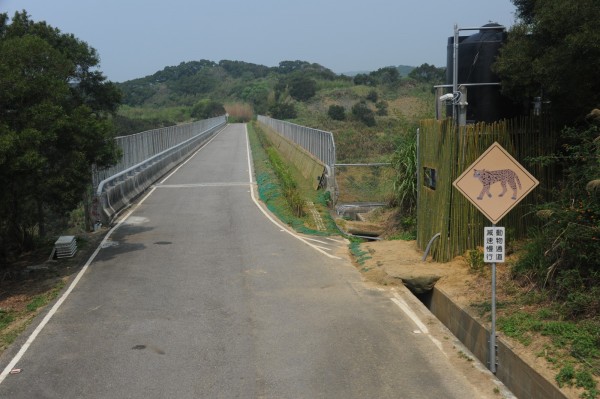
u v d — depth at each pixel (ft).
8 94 34.60
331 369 22.47
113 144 44.80
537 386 19.66
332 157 66.23
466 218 34.22
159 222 55.21
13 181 35.73
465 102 35.22
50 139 35.86
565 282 24.22
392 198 58.95
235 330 26.94
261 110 386.73
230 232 50.19
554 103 33.06
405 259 37.17
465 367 22.61
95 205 52.60
